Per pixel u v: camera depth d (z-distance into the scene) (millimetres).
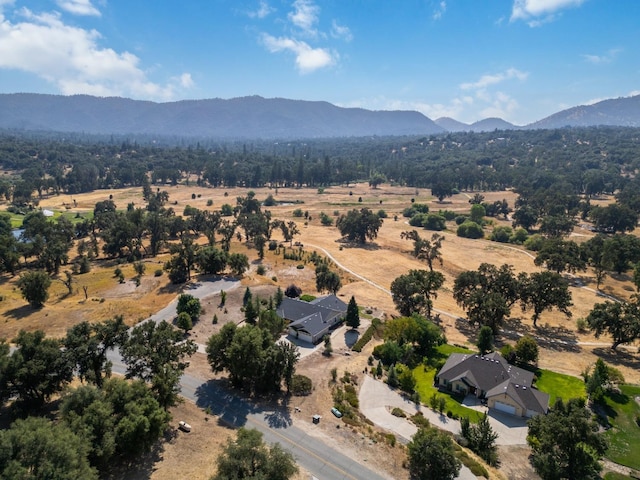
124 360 55719
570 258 125688
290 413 56188
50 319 84500
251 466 39375
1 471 32062
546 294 95125
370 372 70875
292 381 62062
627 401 69750
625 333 84125
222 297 93250
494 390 66062
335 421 55156
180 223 171250
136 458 44719
